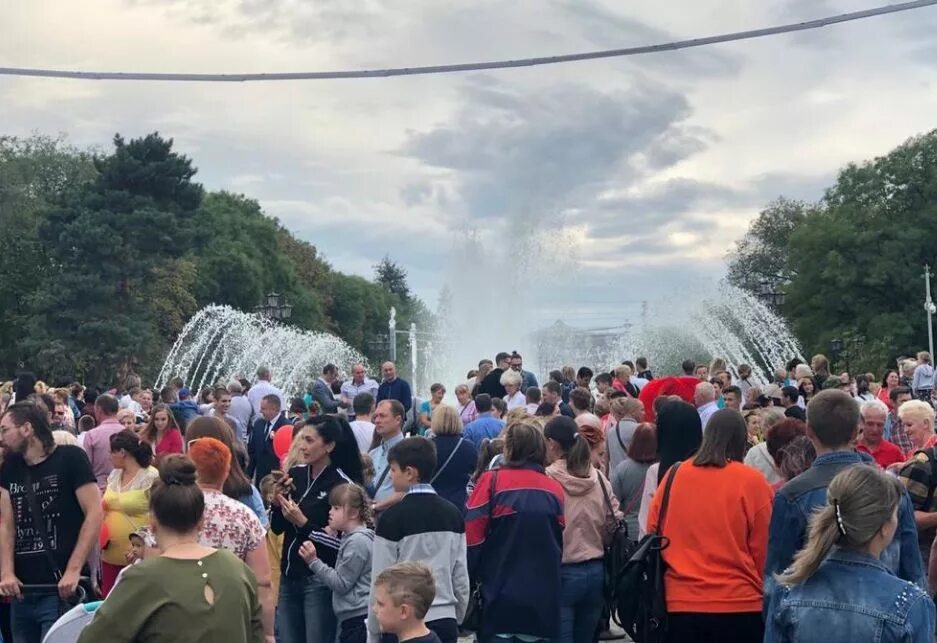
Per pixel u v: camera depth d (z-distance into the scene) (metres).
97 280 69.38
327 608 8.95
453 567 7.54
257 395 21.92
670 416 8.60
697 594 7.25
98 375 70.38
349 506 8.61
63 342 69.25
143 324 71.44
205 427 9.02
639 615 7.55
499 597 8.09
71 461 8.84
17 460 8.84
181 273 84.00
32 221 80.06
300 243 126.69
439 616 7.39
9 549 8.73
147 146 74.50
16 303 80.56
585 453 9.02
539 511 8.15
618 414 12.79
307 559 8.64
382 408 11.48
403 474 7.61
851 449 6.61
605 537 8.95
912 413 9.57
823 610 4.95
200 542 7.26
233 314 56.53
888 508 4.98
